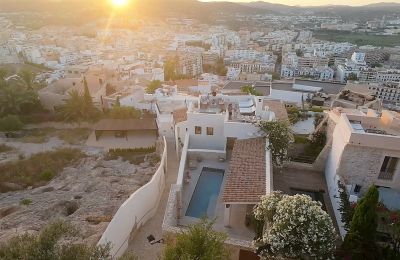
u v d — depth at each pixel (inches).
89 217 793.6
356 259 567.5
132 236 762.8
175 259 530.6
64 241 486.0
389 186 768.9
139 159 1407.5
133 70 3484.3
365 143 741.3
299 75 6200.8
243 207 852.0
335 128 901.8
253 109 1159.0
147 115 1943.9
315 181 905.5
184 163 1011.9
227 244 637.9
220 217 847.7
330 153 900.0
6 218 836.6
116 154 1515.7
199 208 903.1
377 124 871.7
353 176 782.5
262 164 882.8
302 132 1262.3
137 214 783.1
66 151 1524.4
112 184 1063.6
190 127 1147.3
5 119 1841.8
